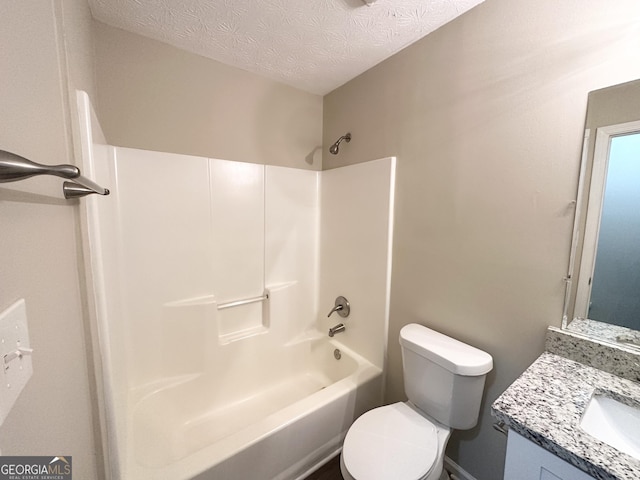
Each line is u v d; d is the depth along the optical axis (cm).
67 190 57
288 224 189
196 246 154
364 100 166
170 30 128
